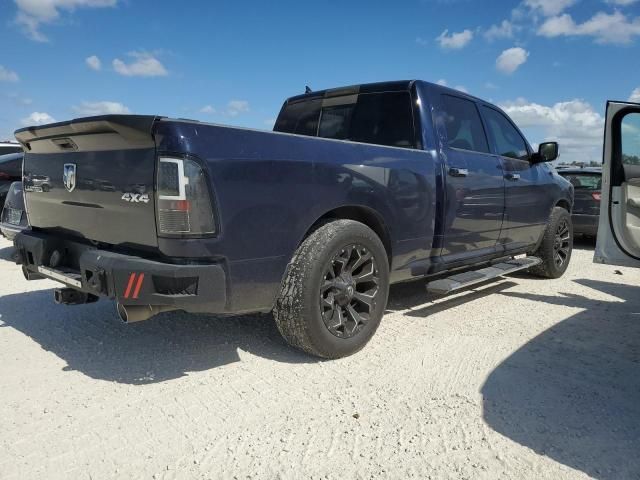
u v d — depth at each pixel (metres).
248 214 2.84
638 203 3.82
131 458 2.32
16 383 3.06
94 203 3.09
